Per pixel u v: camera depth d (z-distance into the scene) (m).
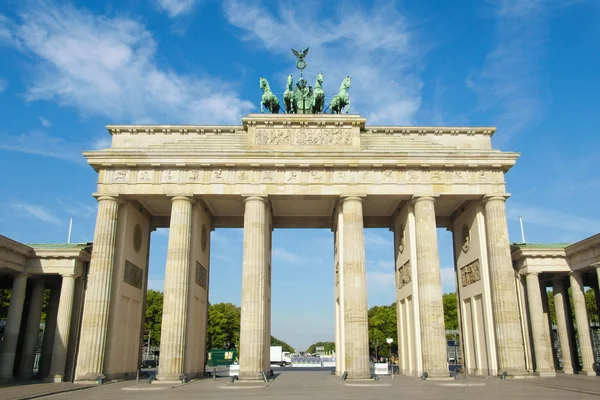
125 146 74.19
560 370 82.00
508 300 66.88
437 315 66.19
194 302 72.06
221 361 157.38
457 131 76.38
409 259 72.94
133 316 75.62
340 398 40.69
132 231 74.44
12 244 66.69
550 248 75.44
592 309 137.12
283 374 84.31
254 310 64.81
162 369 62.94
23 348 73.38
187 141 73.50
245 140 74.12
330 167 70.44
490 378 65.44
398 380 63.34
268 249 75.69
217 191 69.25
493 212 70.19
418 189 70.38
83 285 74.38
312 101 78.25
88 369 62.56
